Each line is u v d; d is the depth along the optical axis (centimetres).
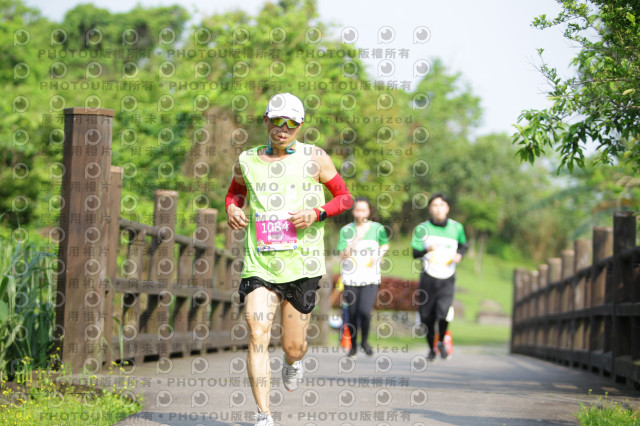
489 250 10700
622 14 873
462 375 1380
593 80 912
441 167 8512
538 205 5053
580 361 1655
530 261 10475
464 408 886
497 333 5159
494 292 8694
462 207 9025
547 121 948
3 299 982
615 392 1112
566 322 1980
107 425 756
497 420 804
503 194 9019
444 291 1523
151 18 6003
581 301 1791
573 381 1316
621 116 983
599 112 976
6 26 4262
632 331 1211
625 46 891
